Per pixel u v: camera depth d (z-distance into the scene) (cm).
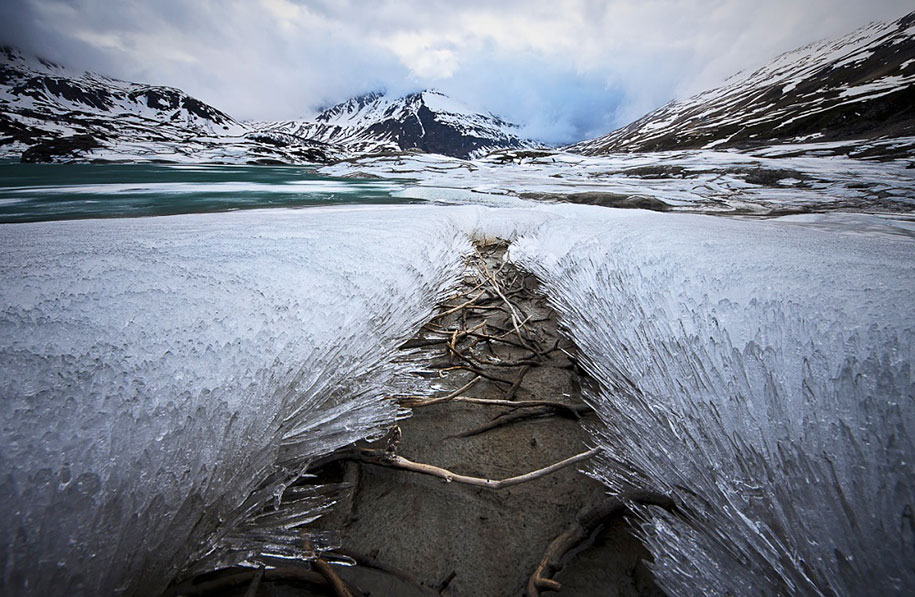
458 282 348
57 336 125
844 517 73
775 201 1131
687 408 119
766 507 84
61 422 87
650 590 98
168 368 113
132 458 84
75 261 225
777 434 95
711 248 267
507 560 110
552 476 139
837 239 376
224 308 158
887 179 1479
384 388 160
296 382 129
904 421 85
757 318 145
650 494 111
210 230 391
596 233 390
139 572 74
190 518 84
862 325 127
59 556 67
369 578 102
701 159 2911
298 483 129
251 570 94
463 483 127
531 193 1416
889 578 63
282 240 318
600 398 167
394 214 648
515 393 200
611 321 192
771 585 76
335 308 180
